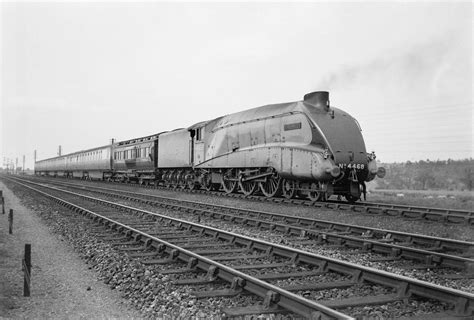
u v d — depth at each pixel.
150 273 6.69
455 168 54.75
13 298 5.82
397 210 14.45
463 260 7.04
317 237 10.02
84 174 57.91
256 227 11.94
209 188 25.47
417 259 7.77
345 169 16.59
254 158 20.00
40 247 9.45
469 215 13.59
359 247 8.99
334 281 6.34
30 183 41.19
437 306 5.21
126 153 40.53
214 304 5.35
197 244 9.48
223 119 23.61
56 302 5.71
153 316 5.11
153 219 13.73
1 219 14.16
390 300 5.38
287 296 4.99
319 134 16.70
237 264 7.55
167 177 31.58
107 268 7.28
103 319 5.07
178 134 28.70
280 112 18.77
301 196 19.72
